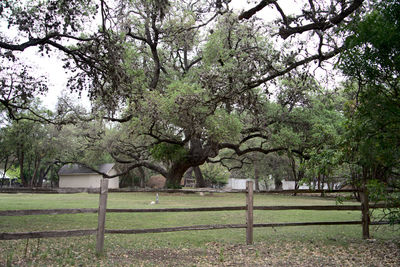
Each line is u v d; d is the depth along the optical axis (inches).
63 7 406.3
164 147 1137.4
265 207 280.2
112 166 1939.0
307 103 937.5
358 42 216.4
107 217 438.6
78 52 449.7
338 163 275.7
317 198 1063.0
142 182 1883.6
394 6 205.2
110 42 423.2
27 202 678.5
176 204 708.7
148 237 304.5
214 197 1034.7
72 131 1476.4
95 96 477.1
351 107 263.1
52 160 1674.5
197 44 866.1
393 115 217.3
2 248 241.3
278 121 1008.2
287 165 1582.2
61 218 416.2
